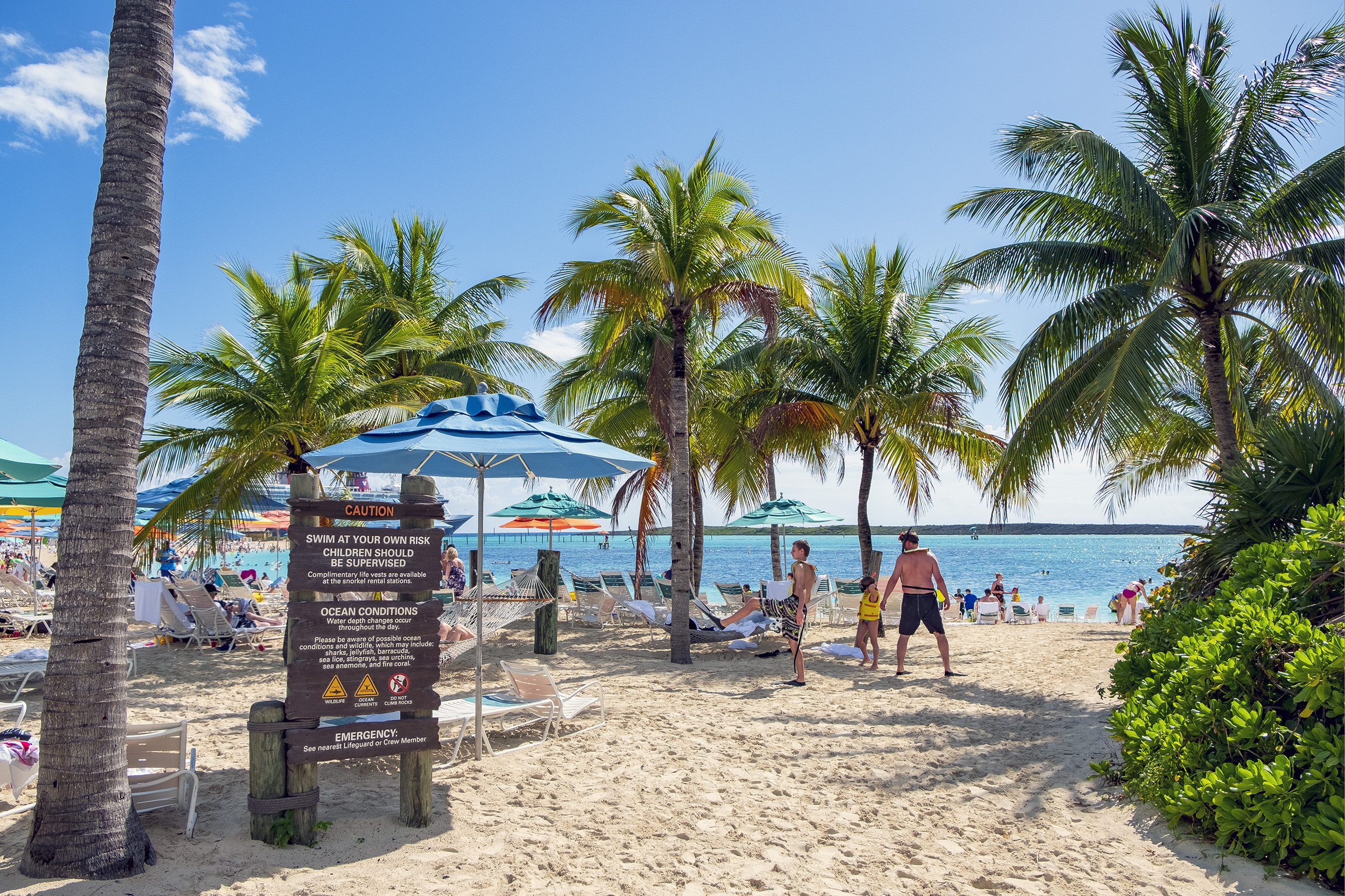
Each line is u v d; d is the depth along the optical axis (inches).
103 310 140.1
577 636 520.1
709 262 450.0
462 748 233.0
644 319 506.9
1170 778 173.5
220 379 425.7
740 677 364.5
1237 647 181.6
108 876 133.3
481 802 184.2
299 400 430.0
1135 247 411.2
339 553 159.9
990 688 331.0
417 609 165.3
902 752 232.8
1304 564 201.3
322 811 173.9
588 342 616.1
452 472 281.0
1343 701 146.2
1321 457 257.1
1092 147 373.4
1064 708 289.4
